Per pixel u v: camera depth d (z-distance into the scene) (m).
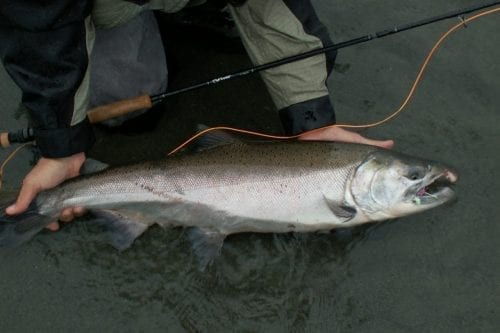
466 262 1.16
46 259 1.15
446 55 1.46
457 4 1.56
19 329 1.08
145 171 1.16
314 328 1.08
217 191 1.15
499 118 1.36
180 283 1.13
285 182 1.15
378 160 1.15
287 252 1.16
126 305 1.11
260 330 1.08
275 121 1.35
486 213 1.21
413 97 1.39
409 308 1.11
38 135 1.09
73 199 1.13
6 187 1.20
